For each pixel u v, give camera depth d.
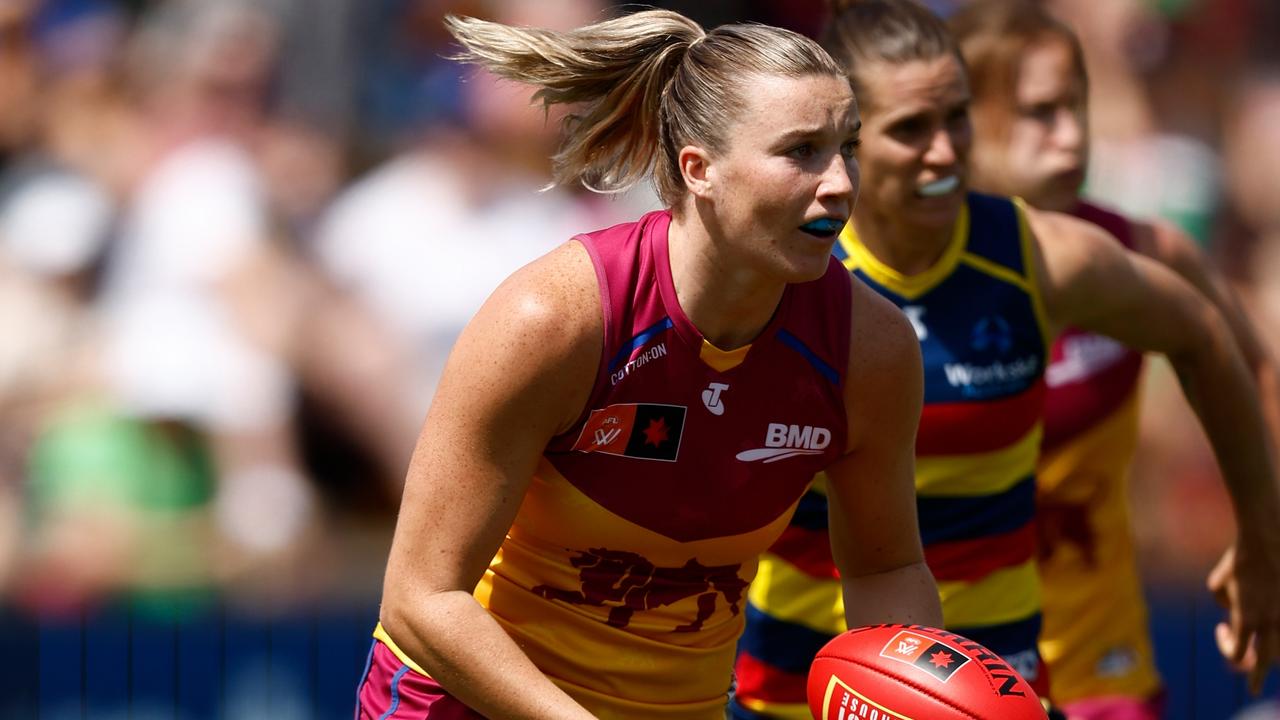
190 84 24.86
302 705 19.45
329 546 22.25
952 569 13.41
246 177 24.27
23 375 22.64
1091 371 15.48
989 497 13.41
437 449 9.77
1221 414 13.47
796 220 9.26
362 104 27.03
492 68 10.27
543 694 9.66
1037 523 15.87
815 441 10.19
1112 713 16.12
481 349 9.65
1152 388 23.72
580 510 10.18
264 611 19.52
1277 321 26.73
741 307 9.68
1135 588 16.42
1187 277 15.17
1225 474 13.74
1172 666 20.42
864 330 10.09
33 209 24.03
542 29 10.14
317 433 23.27
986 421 13.14
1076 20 27.48
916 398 10.34
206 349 22.69
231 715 19.19
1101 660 16.14
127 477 21.91
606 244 9.87
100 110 25.28
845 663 10.01
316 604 19.73
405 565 9.87
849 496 10.73
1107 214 15.26
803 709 13.79
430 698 10.53
